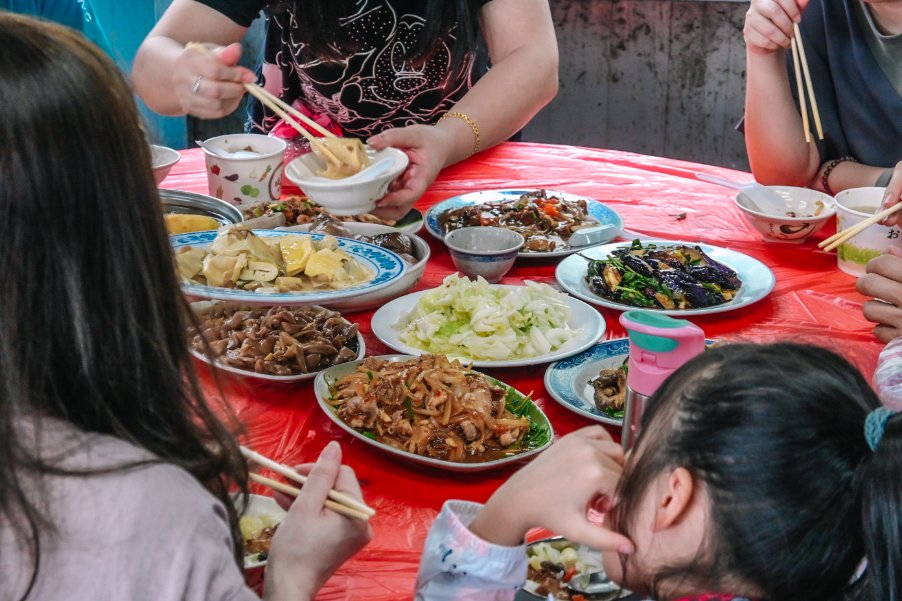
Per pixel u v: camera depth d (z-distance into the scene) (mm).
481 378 1568
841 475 929
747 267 2137
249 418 1570
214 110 2297
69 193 795
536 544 1233
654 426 1038
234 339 1715
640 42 5398
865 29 2625
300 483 1235
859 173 2594
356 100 2977
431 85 2990
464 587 1136
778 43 2514
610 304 1941
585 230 2312
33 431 811
